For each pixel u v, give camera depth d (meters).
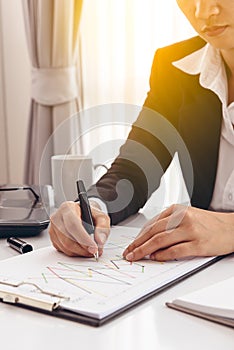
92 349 0.55
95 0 2.19
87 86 2.27
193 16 1.14
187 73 1.28
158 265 0.79
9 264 0.80
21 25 2.47
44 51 2.19
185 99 1.27
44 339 0.57
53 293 0.67
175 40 2.08
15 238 0.99
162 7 2.09
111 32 2.18
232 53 1.19
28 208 1.16
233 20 1.09
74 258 0.83
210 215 0.88
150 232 0.84
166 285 0.72
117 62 2.20
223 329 0.59
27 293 0.67
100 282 0.72
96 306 0.63
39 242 1.00
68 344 0.56
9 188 1.34
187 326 0.60
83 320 0.61
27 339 0.57
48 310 0.63
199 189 1.21
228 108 1.19
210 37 1.13
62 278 0.73
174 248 0.82
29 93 2.50
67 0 2.14
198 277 0.77
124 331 0.59
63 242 0.84
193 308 0.63
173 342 0.56
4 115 2.56
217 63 1.22
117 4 2.16
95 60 2.23
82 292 0.68
